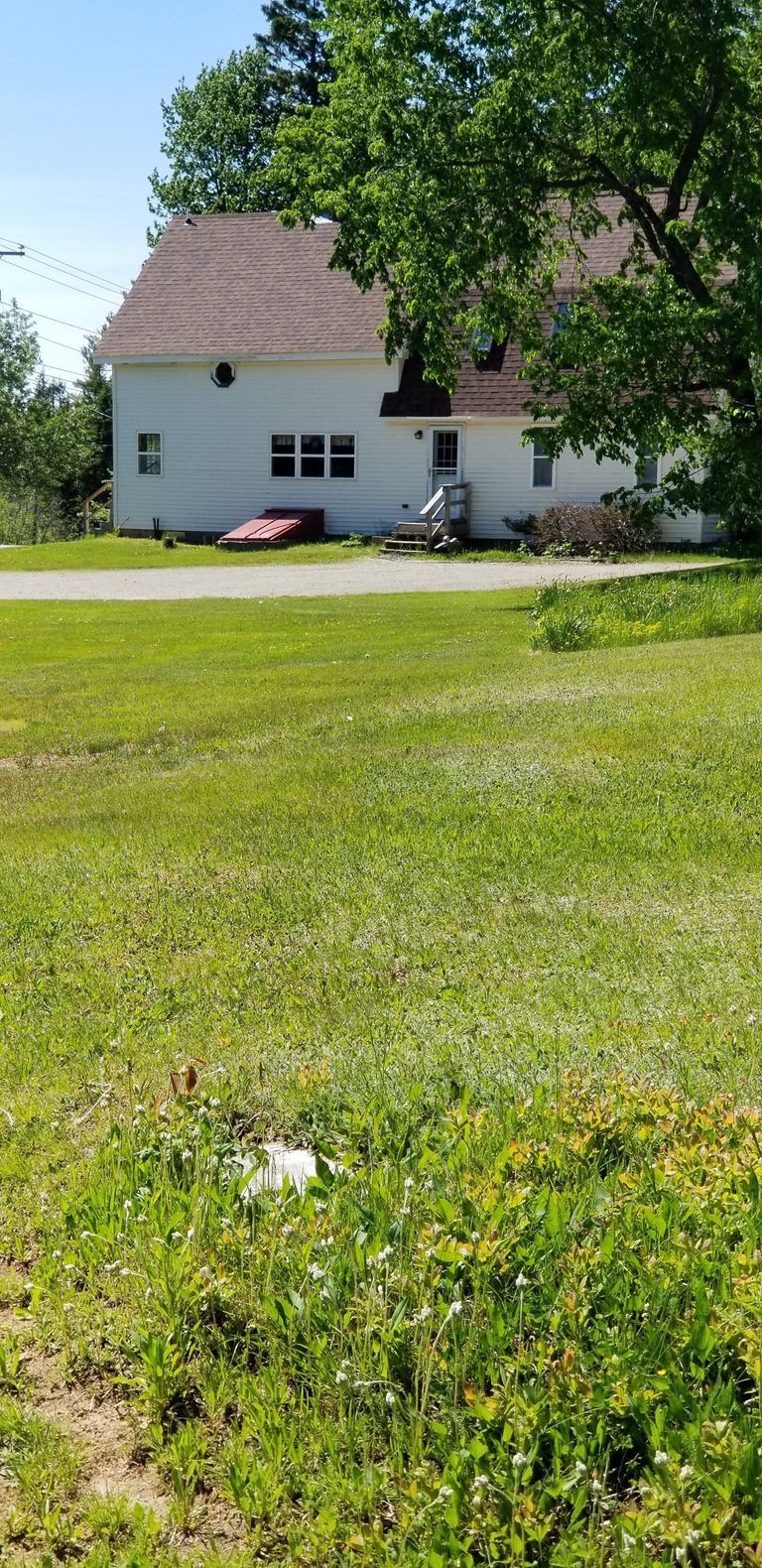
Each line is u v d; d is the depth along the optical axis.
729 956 5.48
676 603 17.23
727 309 22.08
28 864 7.63
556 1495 2.55
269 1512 2.64
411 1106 4.12
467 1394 2.70
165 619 23.55
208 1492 2.74
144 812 8.84
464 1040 4.74
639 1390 2.69
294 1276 3.15
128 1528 2.63
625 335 21.80
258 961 5.79
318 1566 2.54
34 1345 3.20
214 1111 4.15
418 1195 3.44
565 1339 2.88
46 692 15.67
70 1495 2.73
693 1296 2.94
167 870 7.27
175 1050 4.84
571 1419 2.66
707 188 22.14
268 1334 3.03
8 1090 4.58
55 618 24.34
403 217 22.36
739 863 6.76
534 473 36.47
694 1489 2.53
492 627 20.03
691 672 12.31
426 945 5.84
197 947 6.01
